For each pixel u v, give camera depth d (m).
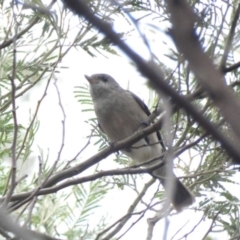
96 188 8.87
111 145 8.90
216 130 2.70
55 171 8.97
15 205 7.35
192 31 2.68
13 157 6.40
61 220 8.40
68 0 2.67
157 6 7.63
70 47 8.81
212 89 2.68
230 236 8.66
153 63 2.82
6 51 9.41
